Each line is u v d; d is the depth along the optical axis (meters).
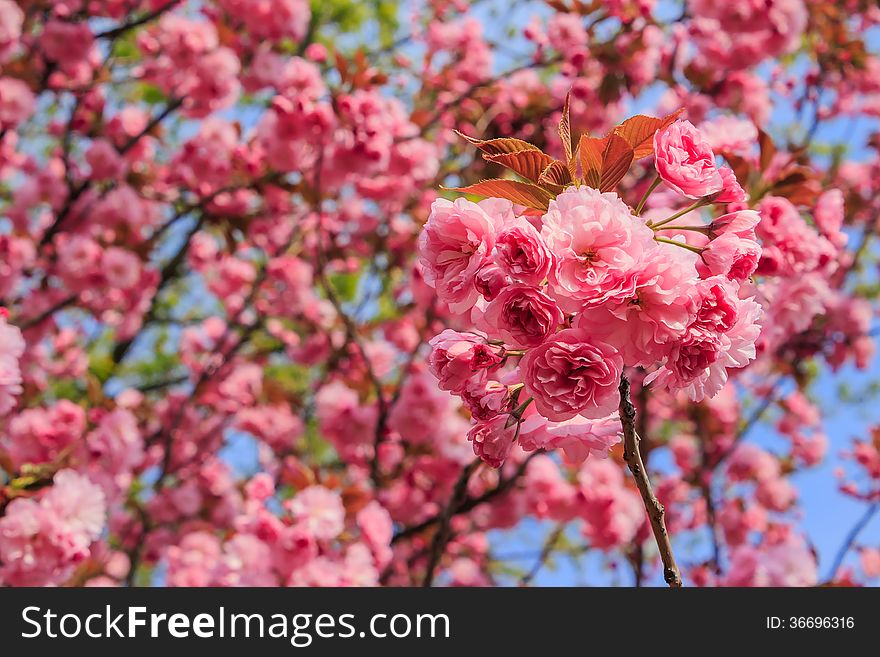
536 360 1.66
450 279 1.73
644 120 1.84
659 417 6.48
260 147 6.20
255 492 4.41
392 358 6.71
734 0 5.32
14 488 3.96
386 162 5.59
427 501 5.66
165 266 7.72
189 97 6.24
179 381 7.62
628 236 1.64
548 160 1.85
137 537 6.60
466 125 6.54
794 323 3.44
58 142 7.40
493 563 6.95
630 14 5.74
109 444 4.90
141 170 7.04
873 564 5.77
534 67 6.42
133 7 6.71
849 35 6.75
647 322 1.64
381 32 9.47
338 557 4.48
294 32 6.21
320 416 5.88
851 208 6.59
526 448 1.83
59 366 7.18
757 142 3.12
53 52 6.04
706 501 6.11
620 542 5.17
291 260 6.96
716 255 1.77
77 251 6.17
